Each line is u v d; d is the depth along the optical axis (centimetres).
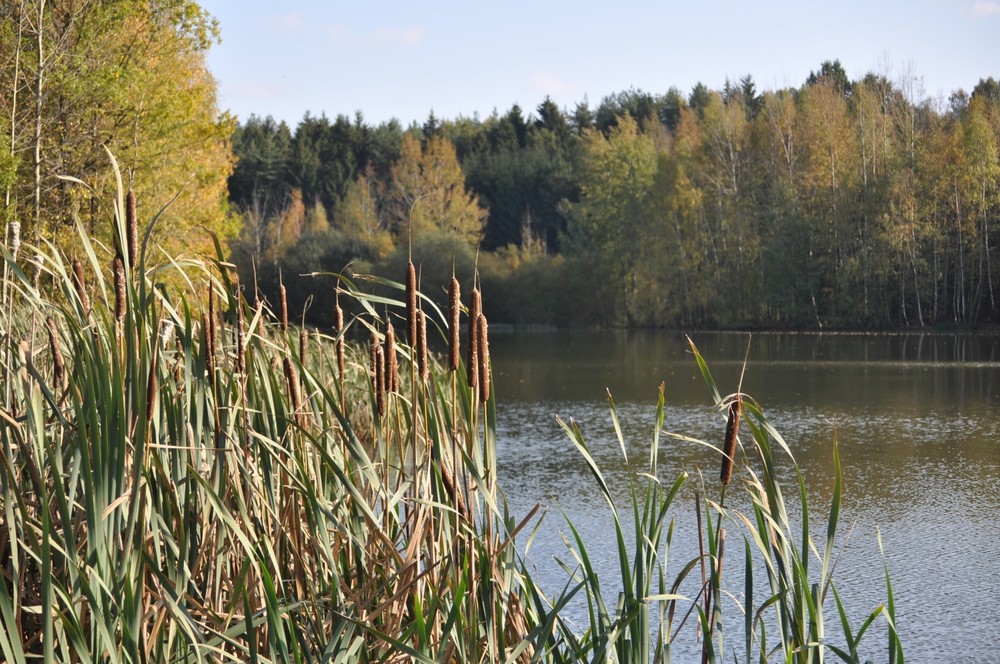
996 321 5316
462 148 10250
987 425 2025
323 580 359
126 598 284
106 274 1498
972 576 999
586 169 6794
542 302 6475
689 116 7700
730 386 2775
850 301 5362
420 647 311
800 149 5888
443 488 343
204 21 2286
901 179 5247
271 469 368
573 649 354
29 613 349
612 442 1881
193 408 340
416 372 335
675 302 6100
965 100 7100
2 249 299
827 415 2188
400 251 5988
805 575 318
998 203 5275
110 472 281
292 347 366
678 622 814
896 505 1338
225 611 367
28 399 311
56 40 1977
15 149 1825
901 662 329
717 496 1367
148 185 2119
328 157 9488
